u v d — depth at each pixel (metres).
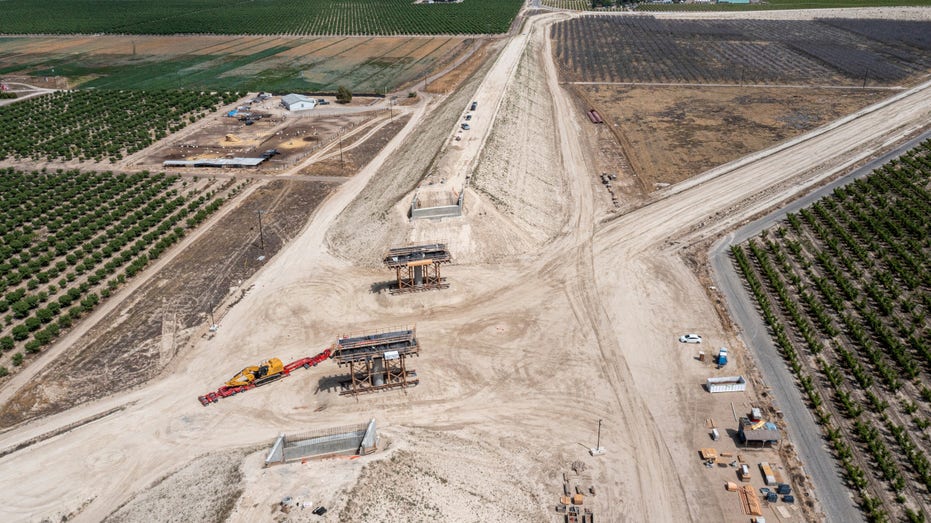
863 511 62.06
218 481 61.84
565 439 71.75
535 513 62.38
